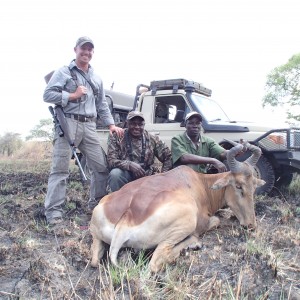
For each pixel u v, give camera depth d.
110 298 3.37
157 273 3.96
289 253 4.56
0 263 4.28
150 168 6.39
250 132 8.01
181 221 4.34
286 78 15.76
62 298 3.54
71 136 5.91
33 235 5.43
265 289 3.58
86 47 5.92
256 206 6.80
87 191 8.69
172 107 9.27
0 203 7.42
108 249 4.54
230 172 5.38
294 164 7.71
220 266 4.12
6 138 21.94
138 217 4.22
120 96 12.37
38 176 11.70
